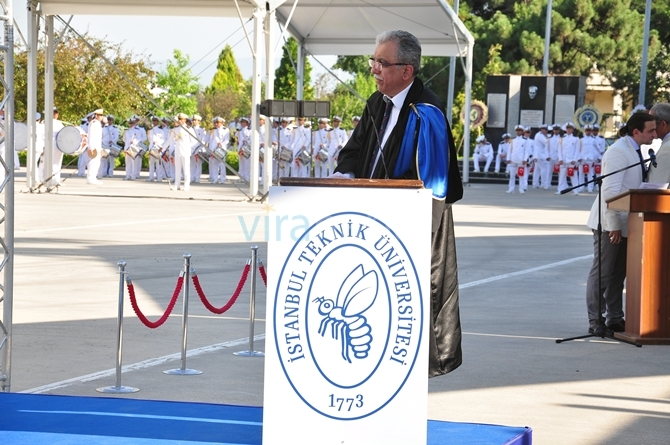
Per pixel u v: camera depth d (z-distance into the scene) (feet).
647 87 176.86
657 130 30.25
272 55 82.64
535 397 22.62
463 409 21.43
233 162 144.97
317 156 114.93
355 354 14.76
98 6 84.28
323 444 14.83
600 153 118.32
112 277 40.14
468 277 42.68
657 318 29.14
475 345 28.37
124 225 61.82
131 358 25.99
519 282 41.34
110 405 19.53
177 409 19.27
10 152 21.42
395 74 17.08
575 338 29.14
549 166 123.03
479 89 179.83
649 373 25.31
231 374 24.41
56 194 88.89
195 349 27.32
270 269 14.85
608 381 24.35
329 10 97.86
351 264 14.74
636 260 29.35
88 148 106.73
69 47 139.85
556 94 147.84
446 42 111.75
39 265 43.42
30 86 88.07
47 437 17.07
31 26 86.63
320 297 14.79
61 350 26.68
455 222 69.62
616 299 30.89
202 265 44.16
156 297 35.63
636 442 19.17
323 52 109.70
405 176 16.90
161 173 121.39
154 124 122.72
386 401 14.74
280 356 14.87
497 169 140.36
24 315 31.76
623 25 179.52
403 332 14.69
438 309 17.02
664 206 28.76
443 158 16.83
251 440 16.97
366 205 14.69
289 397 14.87
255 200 84.99
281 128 118.73
